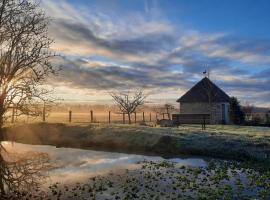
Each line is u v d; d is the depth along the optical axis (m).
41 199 14.10
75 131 34.25
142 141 28.44
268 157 21.89
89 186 15.98
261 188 15.36
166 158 23.77
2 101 27.52
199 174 18.33
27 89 27.70
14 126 37.59
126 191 15.05
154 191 15.01
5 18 26.42
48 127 36.34
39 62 27.92
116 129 32.50
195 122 50.44
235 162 21.58
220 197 13.96
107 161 22.70
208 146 25.08
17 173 19.06
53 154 25.81
